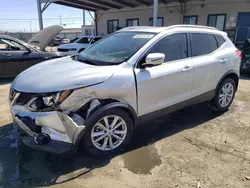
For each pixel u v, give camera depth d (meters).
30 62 6.99
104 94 2.68
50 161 2.77
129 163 2.79
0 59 6.52
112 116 2.82
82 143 2.79
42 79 2.63
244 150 3.12
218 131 3.67
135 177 2.54
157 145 3.21
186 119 4.13
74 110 2.53
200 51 3.78
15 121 2.68
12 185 2.36
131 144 3.23
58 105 2.44
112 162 2.80
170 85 3.31
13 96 2.72
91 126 2.67
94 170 2.64
